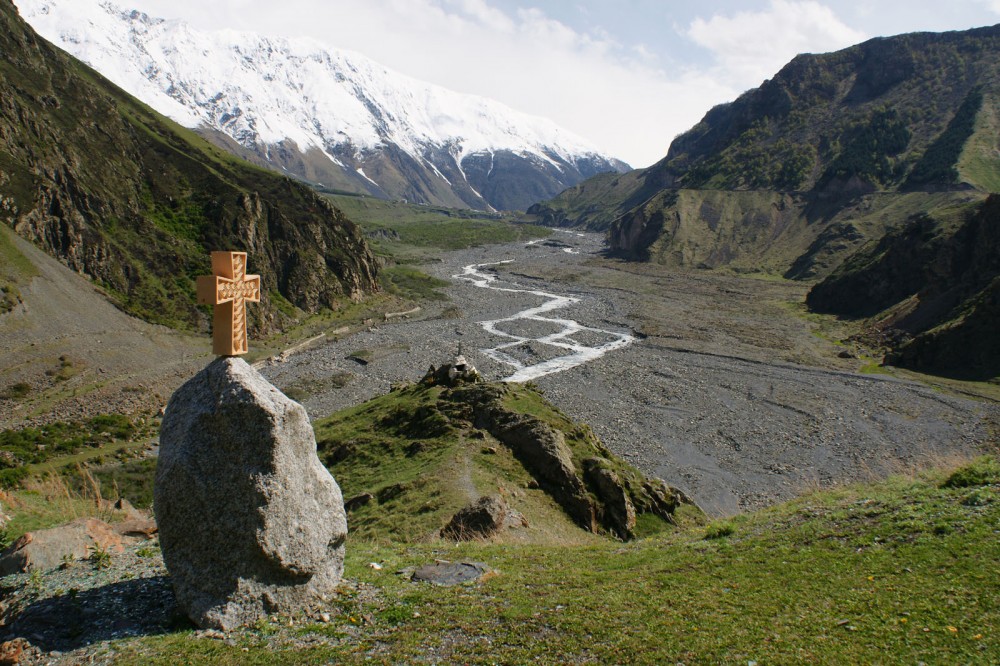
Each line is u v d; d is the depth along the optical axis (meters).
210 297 12.12
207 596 11.85
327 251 132.00
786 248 198.75
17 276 74.25
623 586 14.24
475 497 26.86
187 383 12.78
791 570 14.07
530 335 108.44
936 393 75.44
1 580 13.27
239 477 11.97
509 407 37.84
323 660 10.82
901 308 108.38
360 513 27.77
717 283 169.50
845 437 61.81
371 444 39.16
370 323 115.31
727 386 78.94
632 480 32.78
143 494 40.34
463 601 13.37
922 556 13.34
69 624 11.58
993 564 12.32
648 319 122.88
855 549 14.49
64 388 65.00
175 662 10.45
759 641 11.05
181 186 117.69
